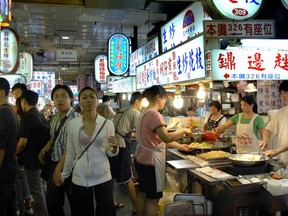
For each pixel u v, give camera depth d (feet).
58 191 9.91
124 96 29.76
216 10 9.31
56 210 9.95
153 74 14.84
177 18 15.05
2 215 9.62
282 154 10.12
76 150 8.79
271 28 9.70
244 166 8.91
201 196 9.44
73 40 38.27
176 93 14.32
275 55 9.74
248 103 12.53
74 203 8.86
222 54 9.23
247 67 9.48
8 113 9.50
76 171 8.71
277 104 16.22
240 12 9.45
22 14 27.04
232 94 20.49
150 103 10.48
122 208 13.83
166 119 18.62
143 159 10.12
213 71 9.15
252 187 8.01
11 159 9.75
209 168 9.36
